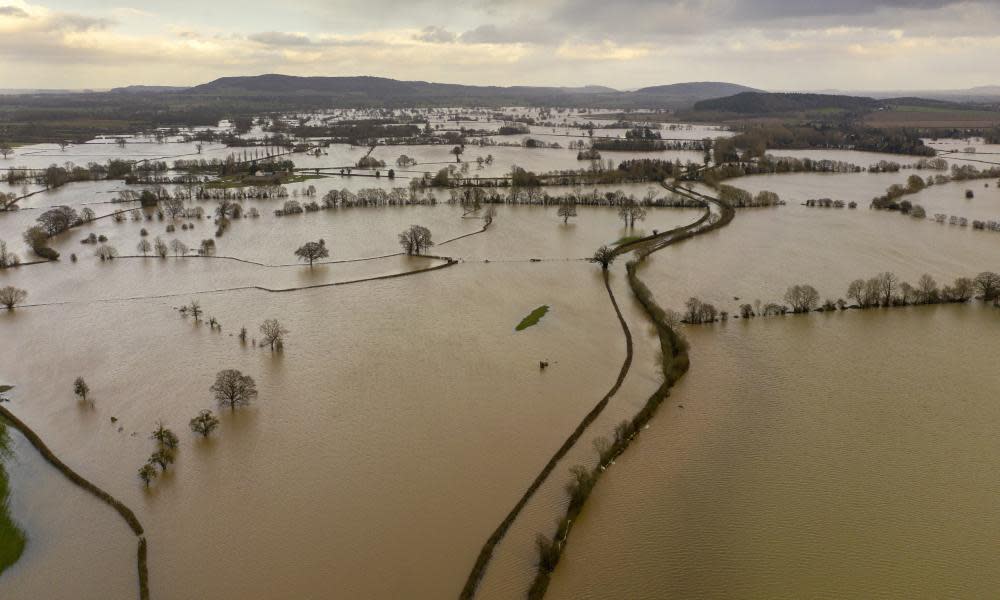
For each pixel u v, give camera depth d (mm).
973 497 113375
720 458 123938
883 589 94938
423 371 155000
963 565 98938
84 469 119938
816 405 141250
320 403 141750
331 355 163000
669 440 129250
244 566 98750
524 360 160250
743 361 159750
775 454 125188
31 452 124562
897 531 105938
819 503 112312
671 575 97500
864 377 152500
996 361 159500
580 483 111125
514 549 101375
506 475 118438
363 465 121500
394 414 137500
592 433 130625
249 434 130875
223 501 112438
